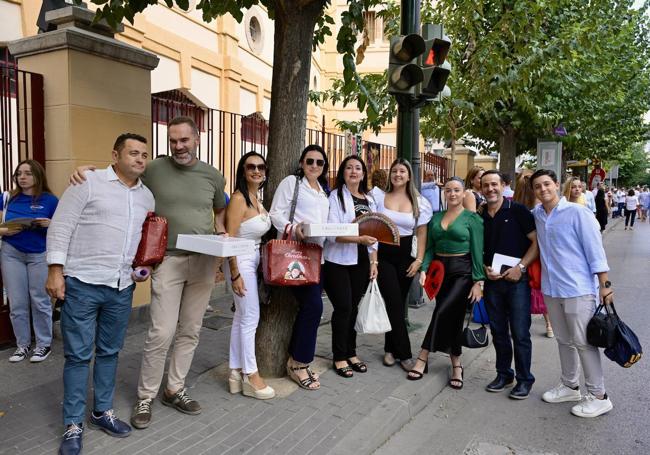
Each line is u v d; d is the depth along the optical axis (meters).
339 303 4.54
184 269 3.66
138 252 3.39
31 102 5.18
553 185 4.18
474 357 5.62
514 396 4.50
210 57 12.14
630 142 22.44
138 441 3.35
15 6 7.75
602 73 12.53
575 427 3.97
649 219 30.84
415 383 4.50
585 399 4.31
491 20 8.92
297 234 3.93
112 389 3.51
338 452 3.34
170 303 3.62
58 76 5.16
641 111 17.52
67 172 5.19
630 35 14.29
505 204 4.55
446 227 4.66
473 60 8.27
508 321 4.68
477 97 8.44
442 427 4.00
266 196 4.51
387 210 4.92
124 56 5.58
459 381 4.76
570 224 4.08
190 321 3.80
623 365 3.95
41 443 3.27
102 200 3.21
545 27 10.66
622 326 3.96
